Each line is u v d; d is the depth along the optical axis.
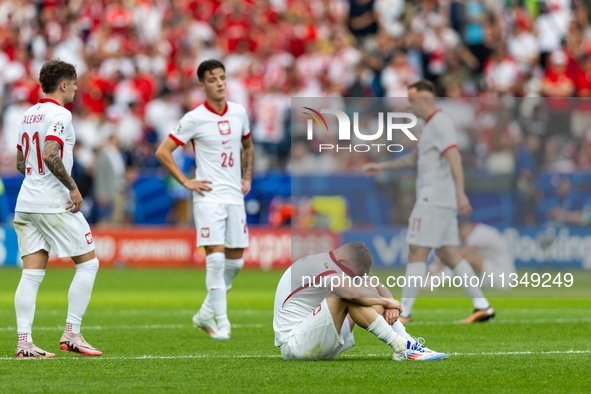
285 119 62.78
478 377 16.56
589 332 25.55
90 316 30.95
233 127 25.06
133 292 41.38
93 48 74.62
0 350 21.19
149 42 73.69
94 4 77.12
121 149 61.56
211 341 23.58
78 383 15.95
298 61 71.69
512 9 74.44
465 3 72.69
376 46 71.44
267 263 55.66
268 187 56.31
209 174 24.89
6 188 57.53
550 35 74.81
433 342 22.98
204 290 42.47
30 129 19.66
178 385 15.69
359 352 20.84
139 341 23.55
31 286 19.95
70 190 19.48
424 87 27.75
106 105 68.12
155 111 65.69
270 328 27.23
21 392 14.95
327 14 75.88
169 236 57.00
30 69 71.75
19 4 75.56
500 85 69.75
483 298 28.50
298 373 17.00
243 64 70.38
